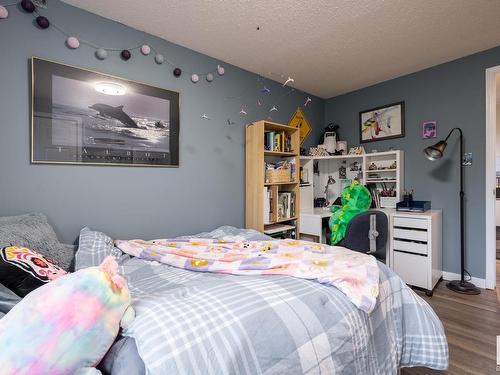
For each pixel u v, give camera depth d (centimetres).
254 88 286
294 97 332
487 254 250
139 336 68
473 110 256
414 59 262
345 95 355
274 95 307
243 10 182
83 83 177
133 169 201
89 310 62
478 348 161
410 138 298
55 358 54
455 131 266
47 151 164
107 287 68
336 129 358
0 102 151
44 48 164
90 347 60
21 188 157
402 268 257
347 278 110
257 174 260
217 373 68
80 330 59
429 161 285
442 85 273
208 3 175
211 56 247
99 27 184
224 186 258
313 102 360
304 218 290
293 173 290
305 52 243
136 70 201
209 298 88
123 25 195
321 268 119
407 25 203
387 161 315
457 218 267
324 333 90
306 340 85
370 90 330
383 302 121
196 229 238
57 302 59
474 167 256
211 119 248
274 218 267
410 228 251
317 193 363
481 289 250
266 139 274
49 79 164
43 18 160
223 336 74
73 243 175
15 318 56
